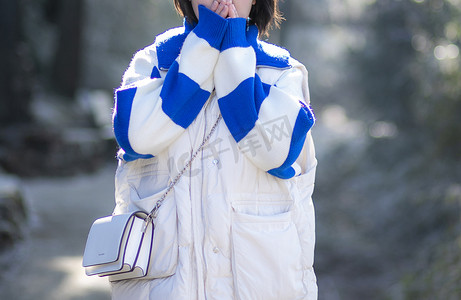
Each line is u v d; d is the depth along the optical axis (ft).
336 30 113.70
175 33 15.38
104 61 167.02
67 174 91.71
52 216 61.00
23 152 88.84
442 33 73.05
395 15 87.51
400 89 89.92
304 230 14.71
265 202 14.42
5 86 95.50
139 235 14.03
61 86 117.19
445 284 37.40
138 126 13.89
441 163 63.41
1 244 45.57
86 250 14.05
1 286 37.55
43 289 37.29
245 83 14.02
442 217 59.06
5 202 47.98
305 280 14.62
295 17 202.69
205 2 14.58
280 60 14.92
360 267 55.93
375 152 92.89
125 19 180.75
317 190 91.91
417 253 54.60
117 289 14.58
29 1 134.92
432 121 64.49
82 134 100.63
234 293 14.05
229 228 13.97
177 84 14.02
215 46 14.16
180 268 13.92
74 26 118.32
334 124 199.31
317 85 216.74
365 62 94.73
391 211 67.41
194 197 14.14
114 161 114.42
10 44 95.61
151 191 14.60
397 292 43.57
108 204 71.77
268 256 13.97
